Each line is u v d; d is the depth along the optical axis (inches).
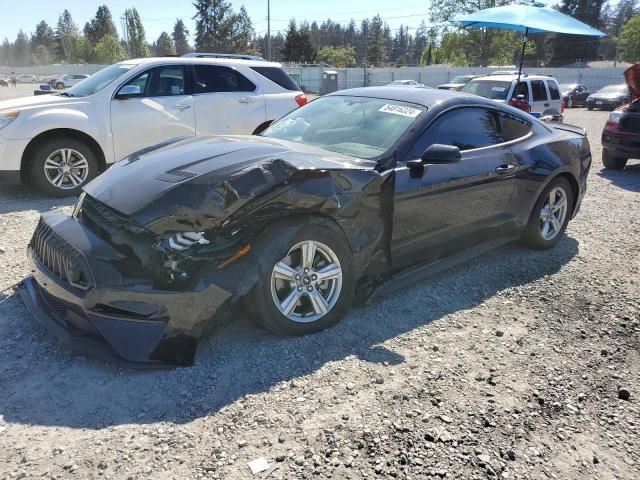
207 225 114.3
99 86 283.3
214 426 99.6
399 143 150.3
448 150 142.6
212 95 305.4
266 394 109.4
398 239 148.3
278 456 92.7
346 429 100.2
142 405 104.9
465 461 93.9
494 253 200.7
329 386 113.0
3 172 252.1
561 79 1742.1
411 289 165.6
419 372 120.6
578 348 135.6
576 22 361.7
